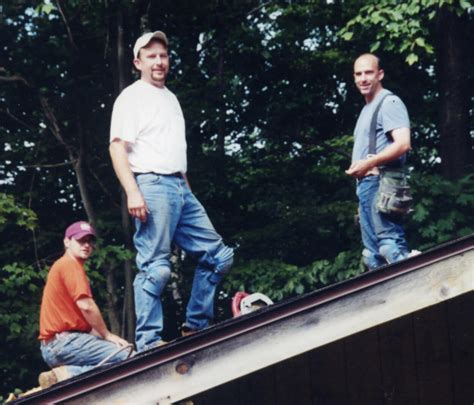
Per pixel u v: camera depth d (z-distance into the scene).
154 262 7.68
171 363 6.58
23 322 17.66
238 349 6.60
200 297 7.96
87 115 18.61
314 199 18.88
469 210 16.81
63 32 18.52
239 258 18.38
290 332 6.61
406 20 16.27
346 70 19.75
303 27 19.81
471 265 6.66
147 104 7.79
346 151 19.41
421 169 19.94
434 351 9.78
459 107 18.08
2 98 18.69
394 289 6.65
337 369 9.84
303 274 17.17
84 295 8.09
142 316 7.64
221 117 19.38
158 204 7.68
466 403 9.68
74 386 6.52
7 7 18.20
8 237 18.44
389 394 9.77
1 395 18.05
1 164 18.92
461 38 18.14
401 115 8.20
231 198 19.59
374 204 8.27
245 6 19.17
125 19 17.50
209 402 9.83
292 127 19.75
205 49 19.98
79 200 19.31
